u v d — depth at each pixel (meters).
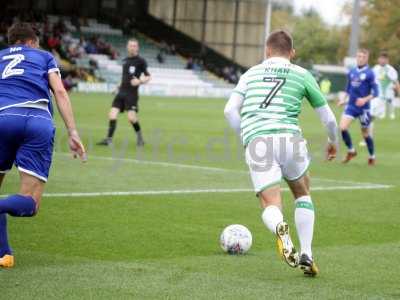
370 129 35.28
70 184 25.17
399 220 21.25
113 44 106.62
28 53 14.80
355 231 19.52
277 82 14.56
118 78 95.88
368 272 15.13
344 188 27.12
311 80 14.67
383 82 49.47
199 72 108.81
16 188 24.05
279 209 13.95
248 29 114.25
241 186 26.50
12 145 14.34
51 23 101.38
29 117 14.25
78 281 13.66
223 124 55.62
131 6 114.00
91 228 18.50
